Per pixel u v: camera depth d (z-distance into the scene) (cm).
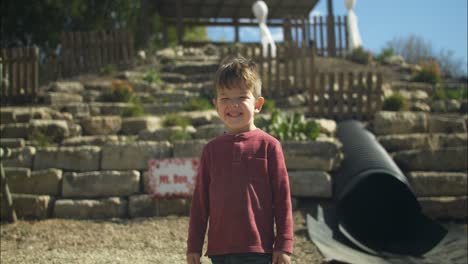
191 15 2283
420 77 1188
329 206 673
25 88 1020
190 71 1291
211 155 259
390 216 649
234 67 252
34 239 577
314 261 494
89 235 591
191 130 817
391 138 793
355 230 607
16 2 1898
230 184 246
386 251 568
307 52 1538
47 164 723
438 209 661
